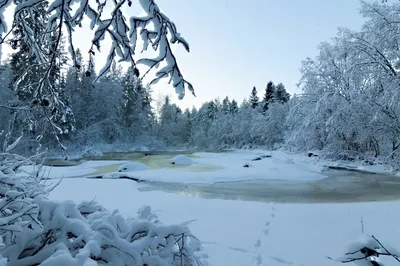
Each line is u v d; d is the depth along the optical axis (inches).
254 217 291.6
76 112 1624.0
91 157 1387.8
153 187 576.1
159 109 2802.7
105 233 100.7
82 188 482.0
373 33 911.0
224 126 2669.8
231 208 337.7
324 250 195.6
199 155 1669.5
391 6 882.1
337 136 1114.1
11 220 88.4
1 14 90.1
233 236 222.8
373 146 1041.5
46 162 1074.1
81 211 133.5
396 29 852.6
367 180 697.0
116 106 1985.7
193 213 307.0
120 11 90.6
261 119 2247.8
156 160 1280.8
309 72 1285.7
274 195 507.5
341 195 509.4
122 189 483.5
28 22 102.3
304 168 903.7
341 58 1110.4
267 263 171.9
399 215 300.2
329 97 1120.2
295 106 1311.5
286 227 254.8
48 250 97.7
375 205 362.9
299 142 1352.1
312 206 356.8
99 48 90.4
